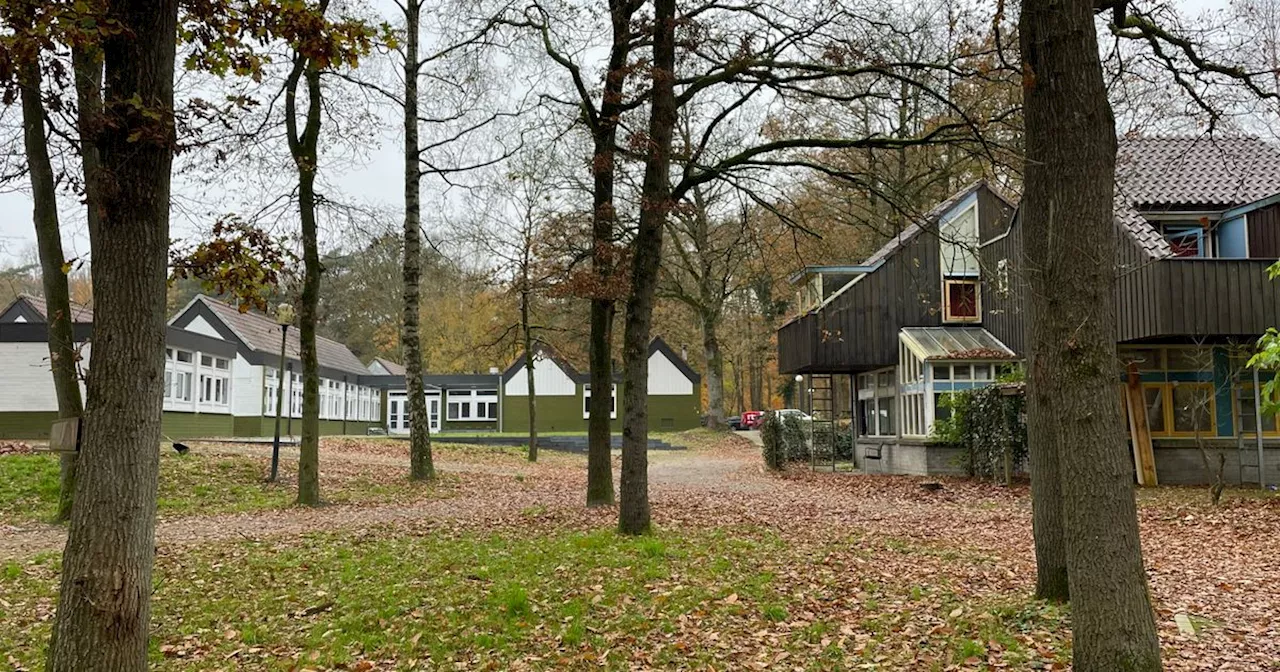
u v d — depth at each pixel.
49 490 15.43
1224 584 8.34
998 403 18.97
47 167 12.52
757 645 6.61
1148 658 4.73
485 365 60.31
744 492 18.70
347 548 10.88
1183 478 19.22
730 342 53.28
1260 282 16.55
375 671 6.25
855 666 6.07
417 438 19.91
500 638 6.81
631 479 11.33
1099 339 4.92
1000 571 9.04
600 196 13.87
